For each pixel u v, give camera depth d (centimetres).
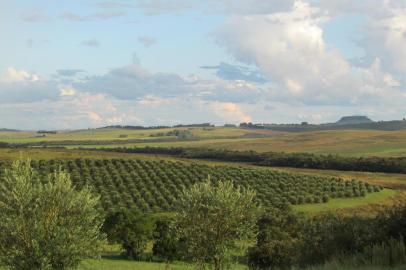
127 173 12575
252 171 13788
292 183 12250
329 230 1984
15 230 2539
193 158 19450
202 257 3300
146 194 10475
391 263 1551
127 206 9812
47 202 2628
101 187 10981
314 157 17212
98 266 4784
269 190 11356
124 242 5997
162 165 14062
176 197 10369
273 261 3712
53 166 12875
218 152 19525
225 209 3291
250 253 3866
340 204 10444
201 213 3291
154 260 5862
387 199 11100
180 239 3562
